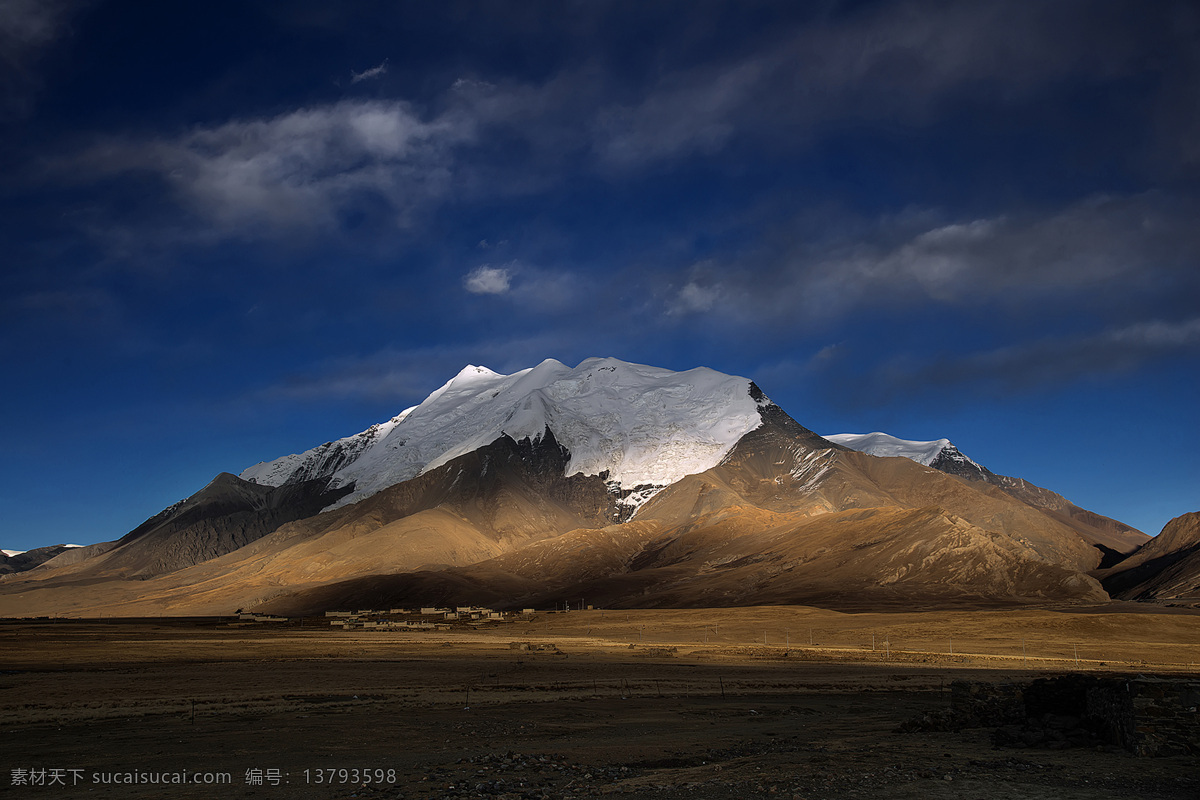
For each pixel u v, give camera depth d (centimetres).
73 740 4141
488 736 4206
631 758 3447
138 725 4700
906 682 7575
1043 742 3225
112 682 7562
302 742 4006
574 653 11794
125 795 2828
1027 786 2445
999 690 4000
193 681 7650
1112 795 2308
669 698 6188
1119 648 12012
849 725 4591
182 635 18650
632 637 16362
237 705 5669
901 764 2892
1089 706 3344
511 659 10731
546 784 2898
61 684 7362
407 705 5659
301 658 11075
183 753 3706
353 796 2755
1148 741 2852
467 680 7731
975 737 3556
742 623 17188
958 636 13600
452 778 3025
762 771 2877
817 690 6906
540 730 4431
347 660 10638
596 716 5094
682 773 2955
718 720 4906
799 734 4188
